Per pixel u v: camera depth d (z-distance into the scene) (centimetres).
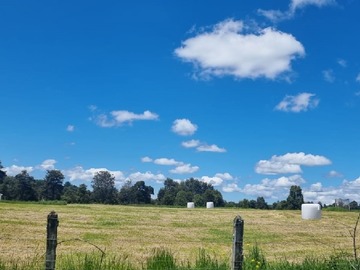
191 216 4116
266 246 2328
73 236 2503
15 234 2430
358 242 2650
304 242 2577
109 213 3997
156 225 3247
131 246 2156
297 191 8219
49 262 892
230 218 3981
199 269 1219
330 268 1166
